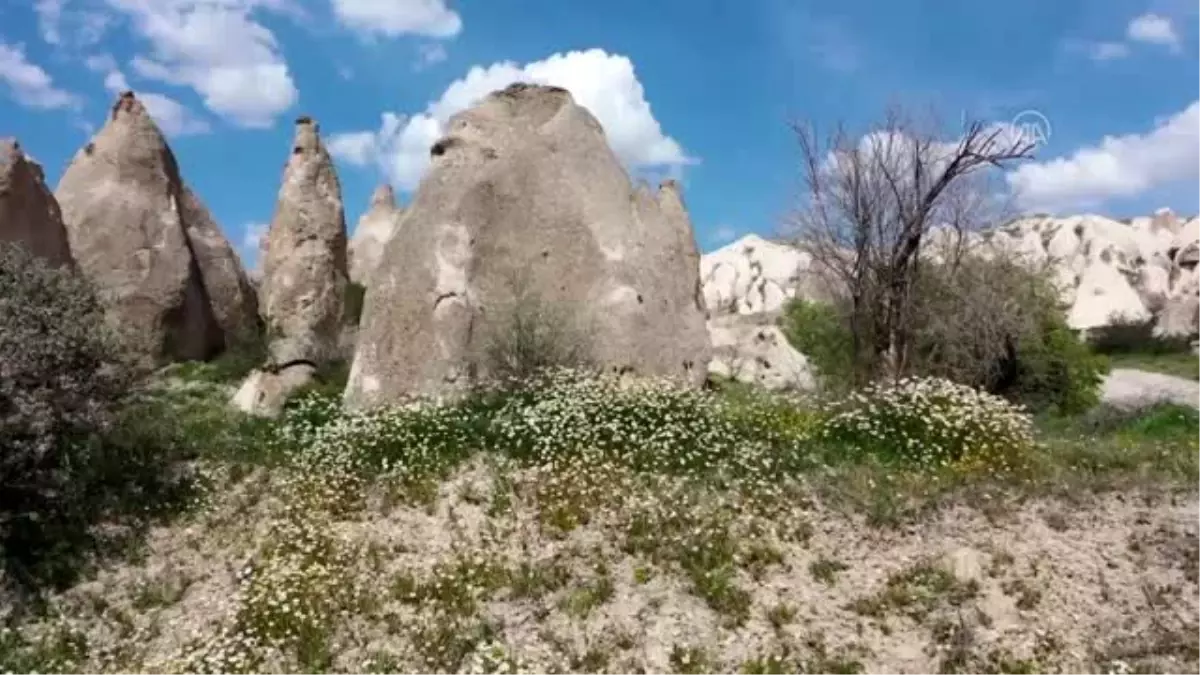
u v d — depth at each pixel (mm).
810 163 18734
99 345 10812
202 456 11953
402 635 7680
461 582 8250
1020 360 18562
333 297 26328
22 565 9016
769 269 57969
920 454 10805
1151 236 58656
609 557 8625
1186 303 46031
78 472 10336
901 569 8297
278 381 16562
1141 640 7188
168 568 9320
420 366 13609
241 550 9445
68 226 22672
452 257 14031
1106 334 41219
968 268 19172
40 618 8430
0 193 18484
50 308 10742
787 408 12555
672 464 10414
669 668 7117
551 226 14523
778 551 8648
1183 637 7184
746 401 13125
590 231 14430
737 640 7422
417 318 13781
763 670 6934
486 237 14438
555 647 7383
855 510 9438
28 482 9383
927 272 18703
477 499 9945
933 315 18188
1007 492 9797
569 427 10938
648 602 7914
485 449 11047
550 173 14812
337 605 8023
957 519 9211
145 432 11781
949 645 7250
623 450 10617
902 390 11805
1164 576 8016
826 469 10391
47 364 9898
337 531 9391
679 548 8609
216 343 24203
